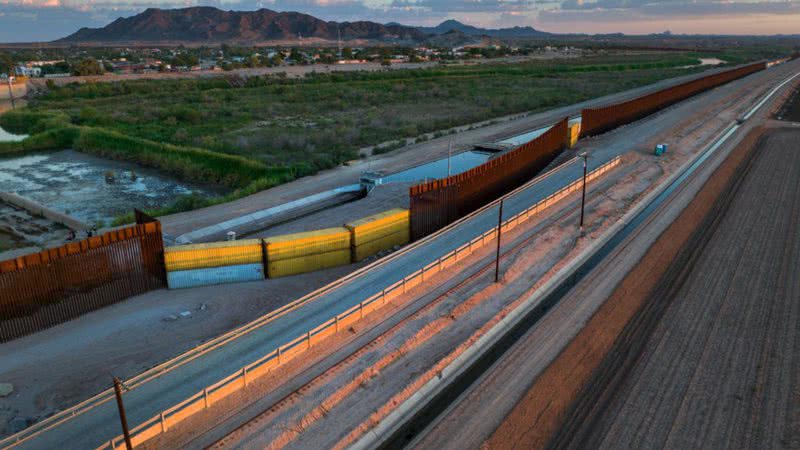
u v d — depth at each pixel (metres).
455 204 45.78
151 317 30.64
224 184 63.31
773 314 30.16
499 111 105.75
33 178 66.56
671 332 28.38
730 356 26.28
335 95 126.88
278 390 23.34
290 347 26.61
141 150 75.56
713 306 31.11
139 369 25.61
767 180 57.78
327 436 21.05
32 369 25.80
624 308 30.88
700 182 57.59
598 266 36.44
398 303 30.97
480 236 38.97
